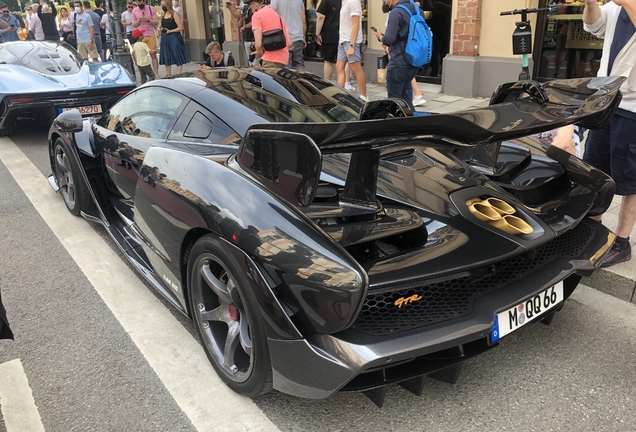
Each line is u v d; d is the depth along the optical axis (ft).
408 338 5.85
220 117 8.83
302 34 26.40
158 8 88.74
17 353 8.57
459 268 6.12
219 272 7.27
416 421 6.98
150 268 10.10
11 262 11.85
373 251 6.41
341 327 5.61
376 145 5.98
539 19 23.86
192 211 7.15
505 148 8.88
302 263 5.77
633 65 9.43
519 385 7.64
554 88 7.47
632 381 7.70
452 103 24.94
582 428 6.81
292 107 9.16
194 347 8.65
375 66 30.81
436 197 7.10
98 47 45.73
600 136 10.45
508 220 6.85
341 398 7.43
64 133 12.92
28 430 6.95
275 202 6.37
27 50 23.59
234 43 43.19
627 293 9.91
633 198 9.99
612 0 8.96
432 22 28.66
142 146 9.99
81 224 13.96
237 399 7.43
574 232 8.05
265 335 6.33
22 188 16.98
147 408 7.30
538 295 6.91
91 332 9.13
